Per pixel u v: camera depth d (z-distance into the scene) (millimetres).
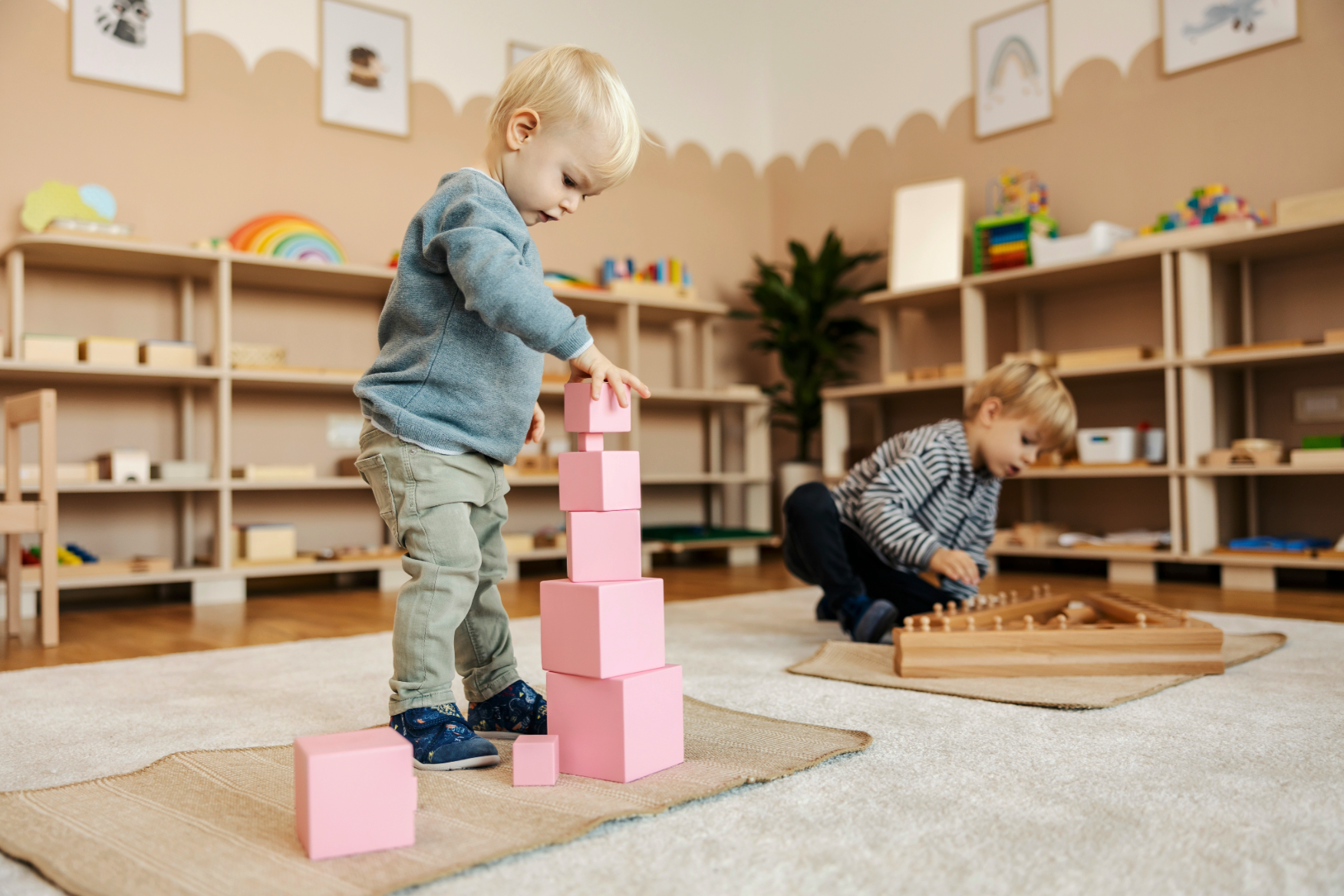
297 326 3102
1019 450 1628
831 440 3561
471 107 3504
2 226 2643
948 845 692
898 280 3434
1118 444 2775
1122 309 3104
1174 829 718
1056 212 3316
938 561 1520
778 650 1606
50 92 2730
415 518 945
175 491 2883
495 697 1066
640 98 3947
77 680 1437
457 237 919
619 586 882
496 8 3572
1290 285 2742
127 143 2846
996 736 1004
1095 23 3225
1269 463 2527
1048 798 797
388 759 698
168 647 1811
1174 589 2486
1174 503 2621
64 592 2789
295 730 1100
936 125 3688
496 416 978
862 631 1601
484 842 706
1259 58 2861
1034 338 3262
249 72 3057
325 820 682
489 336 976
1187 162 3008
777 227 4273
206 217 2965
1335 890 608
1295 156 2791
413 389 962
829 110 4078
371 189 3277
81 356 2611
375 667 1509
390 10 3330
